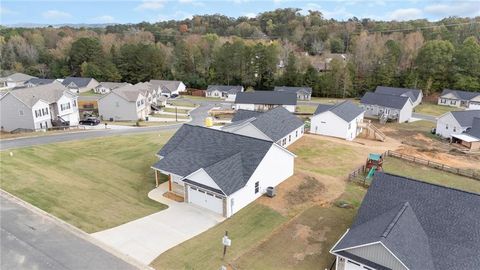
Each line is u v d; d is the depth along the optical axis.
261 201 26.91
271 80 106.25
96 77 113.00
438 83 91.56
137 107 64.50
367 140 49.53
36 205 22.75
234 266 18.88
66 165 31.41
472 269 16.17
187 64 122.06
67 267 16.72
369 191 21.30
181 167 27.78
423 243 17.61
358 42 110.00
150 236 21.39
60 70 122.44
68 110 56.69
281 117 45.31
